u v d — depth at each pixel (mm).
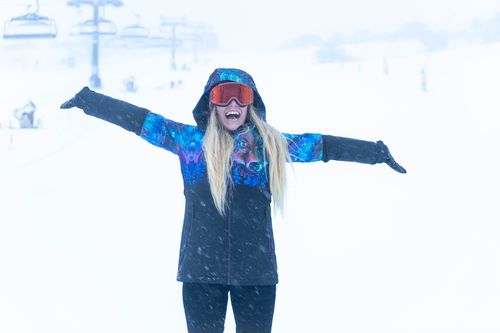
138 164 15000
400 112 26906
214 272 3297
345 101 33156
